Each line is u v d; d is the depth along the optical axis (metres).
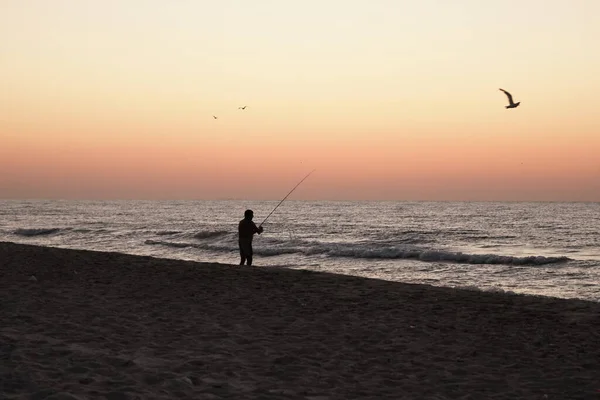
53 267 12.57
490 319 8.59
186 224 59.62
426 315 8.79
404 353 6.48
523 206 168.00
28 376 4.58
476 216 86.06
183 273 12.52
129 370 5.07
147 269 12.99
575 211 111.88
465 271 21.53
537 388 5.23
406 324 8.06
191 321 7.75
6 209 116.75
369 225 60.22
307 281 12.04
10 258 14.01
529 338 7.37
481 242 39.31
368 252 26.44
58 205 161.62
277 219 75.06
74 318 7.49
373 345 6.83
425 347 6.79
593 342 7.21
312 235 44.69
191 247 31.58
